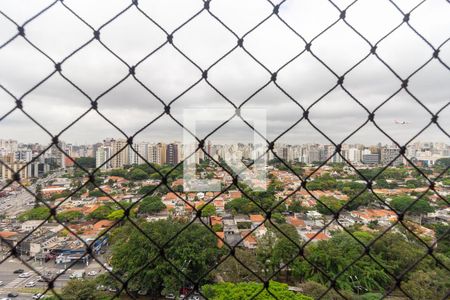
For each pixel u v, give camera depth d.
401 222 1.51
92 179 1.27
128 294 1.31
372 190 1.47
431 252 1.51
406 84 1.47
